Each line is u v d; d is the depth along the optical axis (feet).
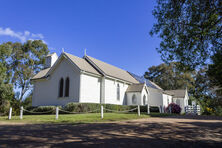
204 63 41.29
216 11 37.06
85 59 99.14
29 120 48.39
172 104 111.86
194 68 42.14
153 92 120.88
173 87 195.11
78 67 79.30
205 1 37.91
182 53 41.98
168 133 30.66
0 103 88.22
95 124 40.32
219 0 36.50
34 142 22.77
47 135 27.27
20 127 35.78
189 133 31.14
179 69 45.11
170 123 43.29
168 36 43.14
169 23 43.09
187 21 41.37
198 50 40.70
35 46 168.14
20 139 24.48
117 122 44.42
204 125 41.14
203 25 37.86
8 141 23.31
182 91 149.28
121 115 58.59
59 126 37.06
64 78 85.30
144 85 106.42
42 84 94.68
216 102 105.40
